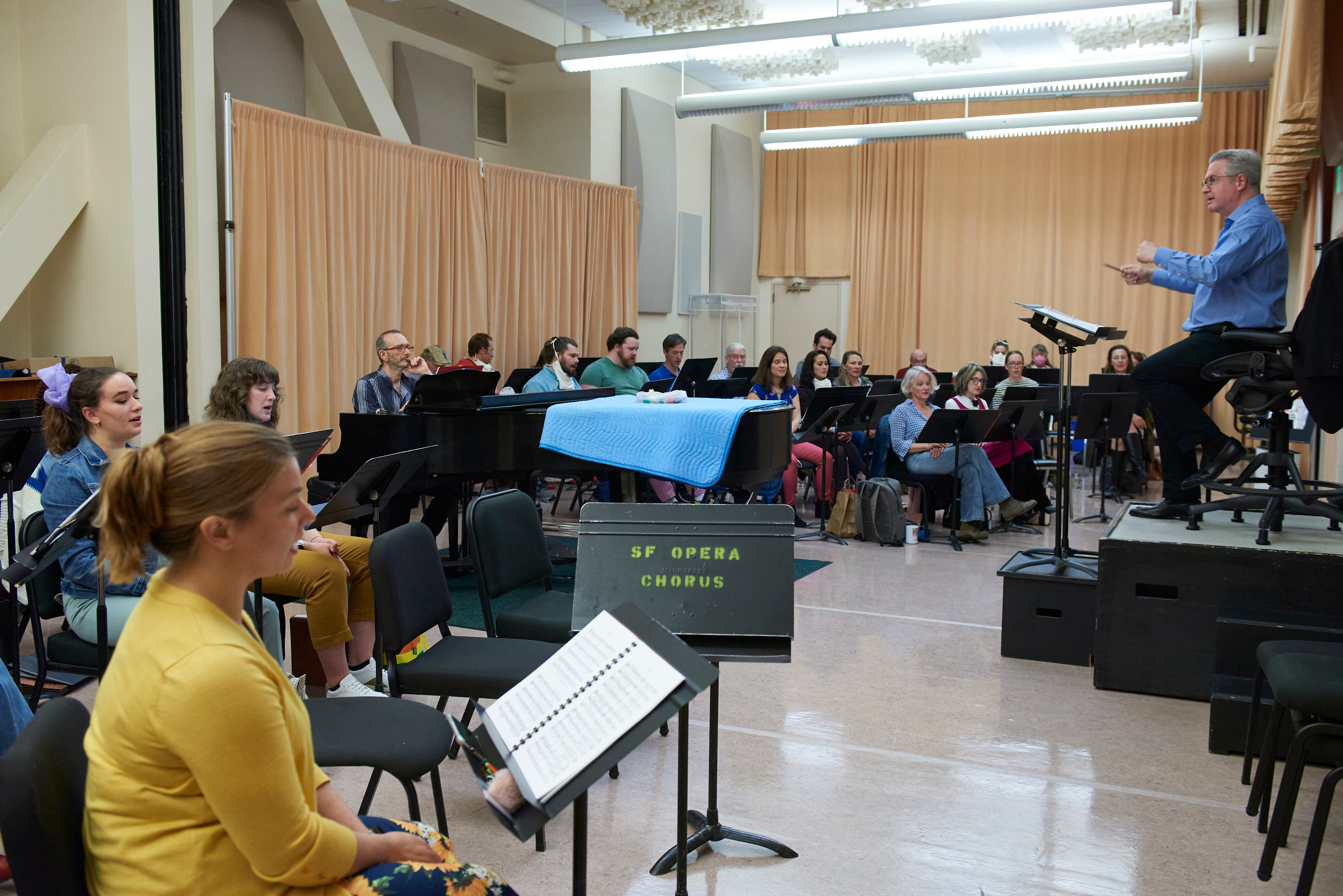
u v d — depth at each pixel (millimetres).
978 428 5812
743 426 3980
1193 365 3705
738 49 7254
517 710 1514
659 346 10648
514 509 3041
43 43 5578
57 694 3158
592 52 7484
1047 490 7230
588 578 2139
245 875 1232
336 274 6656
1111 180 10906
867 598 4840
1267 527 3352
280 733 1224
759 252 12531
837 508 6402
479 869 1405
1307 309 3039
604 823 2506
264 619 2869
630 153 9750
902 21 6809
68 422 2834
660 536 2160
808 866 2309
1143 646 3465
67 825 1208
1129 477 8234
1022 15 6617
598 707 1471
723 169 11508
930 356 11789
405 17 8141
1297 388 3264
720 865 2307
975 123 9320
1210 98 10453
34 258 5258
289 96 6965
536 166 9555
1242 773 2787
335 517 3029
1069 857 2359
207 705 1171
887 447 6879
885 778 2785
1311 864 2061
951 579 5266
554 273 8719
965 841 2434
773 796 2666
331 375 6695
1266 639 2998
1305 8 4910
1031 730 3148
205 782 1178
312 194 6461
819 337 8734
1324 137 6207
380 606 2420
